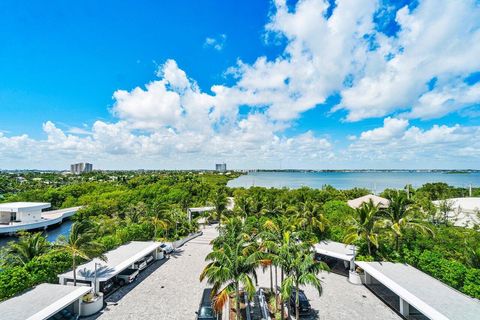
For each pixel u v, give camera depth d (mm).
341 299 21875
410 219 26812
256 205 46938
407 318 18797
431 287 18891
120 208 61938
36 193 77438
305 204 36844
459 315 15180
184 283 24859
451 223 35969
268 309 20219
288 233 19703
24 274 19734
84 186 88188
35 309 15953
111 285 23453
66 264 23281
